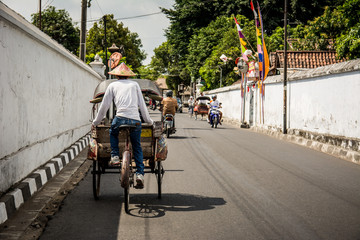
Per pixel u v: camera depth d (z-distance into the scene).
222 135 17.42
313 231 4.55
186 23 55.09
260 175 8.08
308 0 45.81
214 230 4.58
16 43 5.96
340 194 6.47
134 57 61.81
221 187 6.94
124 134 5.83
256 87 22.19
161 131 6.00
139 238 4.30
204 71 46.66
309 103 14.38
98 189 6.20
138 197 6.23
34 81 7.03
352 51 16.73
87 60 37.59
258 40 20.55
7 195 5.20
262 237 4.34
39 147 7.27
